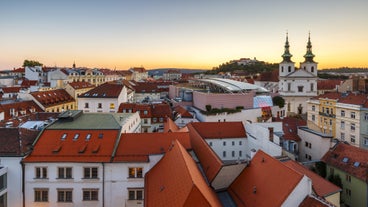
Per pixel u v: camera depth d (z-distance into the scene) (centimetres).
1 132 4475
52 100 10725
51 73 16975
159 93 15562
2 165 4203
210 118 9038
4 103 9019
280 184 3300
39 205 4272
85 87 13262
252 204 3419
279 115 11425
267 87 17188
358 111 7725
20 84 15850
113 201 4319
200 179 3406
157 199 3312
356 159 5125
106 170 4284
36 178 4247
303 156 6888
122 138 4719
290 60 13700
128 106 9100
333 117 8706
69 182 4269
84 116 5488
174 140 4566
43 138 4578
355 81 11900
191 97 10938
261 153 4153
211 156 4750
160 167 4147
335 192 3916
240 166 4184
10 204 4234
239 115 9356
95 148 4450
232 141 7188
